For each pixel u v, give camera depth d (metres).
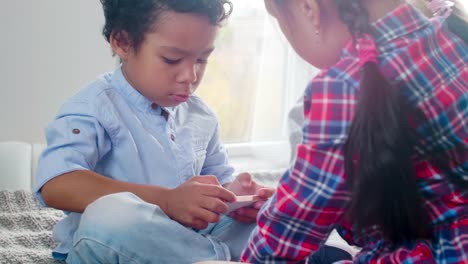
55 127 1.05
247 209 1.04
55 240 1.13
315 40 0.74
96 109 1.07
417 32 0.72
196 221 0.95
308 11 0.73
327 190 0.70
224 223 1.09
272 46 1.88
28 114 1.62
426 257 0.70
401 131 0.66
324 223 0.73
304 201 0.71
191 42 1.02
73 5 1.59
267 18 1.86
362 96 0.66
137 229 0.90
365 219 0.68
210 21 1.03
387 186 0.66
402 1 0.74
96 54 1.64
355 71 0.68
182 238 0.94
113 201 0.92
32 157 1.58
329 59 0.76
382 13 0.73
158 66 1.04
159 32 1.01
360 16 0.69
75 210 0.99
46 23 1.58
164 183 1.13
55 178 1.00
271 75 1.90
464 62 0.74
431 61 0.71
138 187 1.01
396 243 0.71
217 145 1.29
